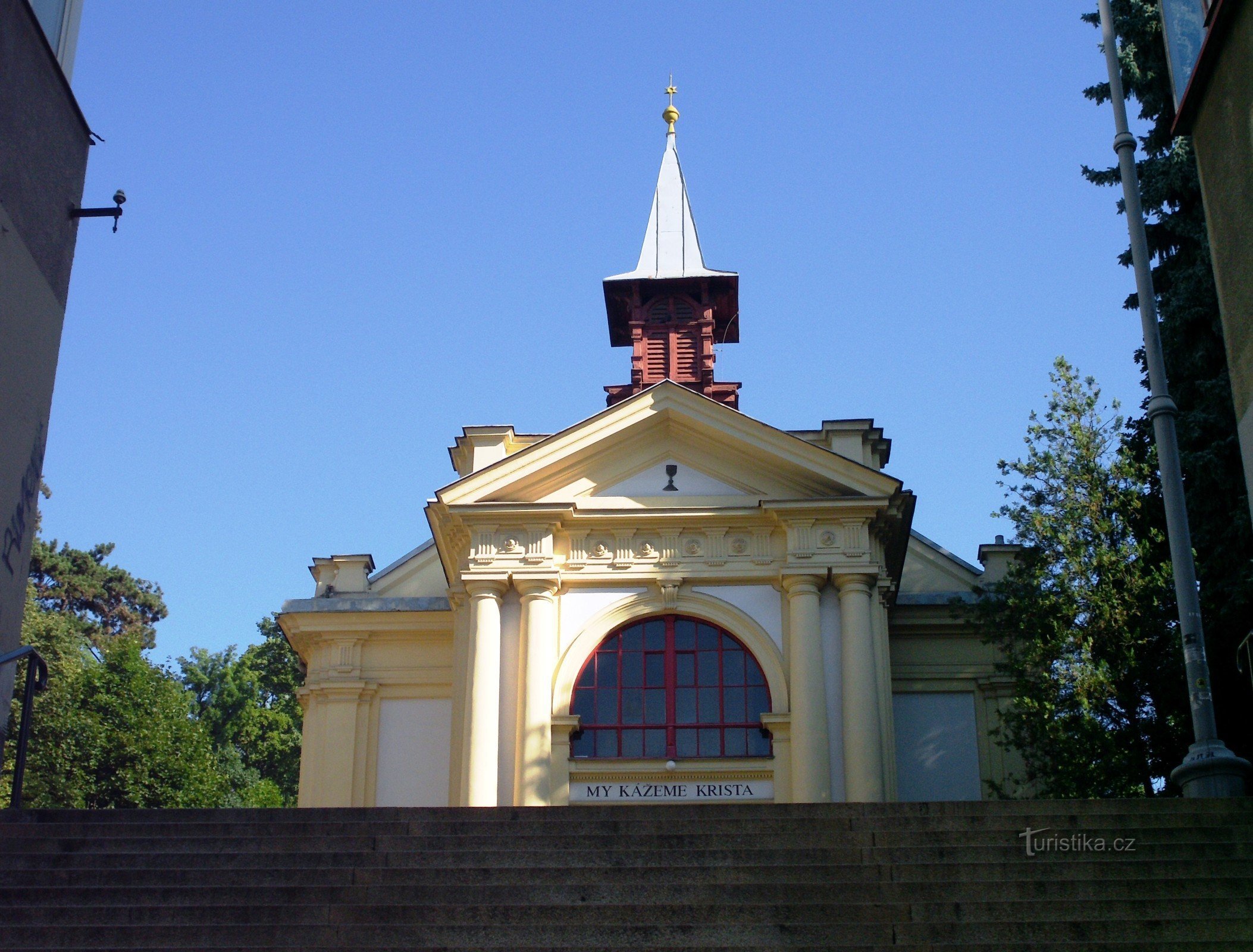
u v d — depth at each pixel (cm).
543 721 2836
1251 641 1809
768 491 3025
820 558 2923
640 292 3853
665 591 2930
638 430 3061
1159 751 2577
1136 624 2605
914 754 3219
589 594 2959
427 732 3297
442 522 3012
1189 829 1520
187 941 1334
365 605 3378
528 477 3019
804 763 2770
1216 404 2602
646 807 1589
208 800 4662
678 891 1410
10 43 1852
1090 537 2678
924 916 1363
